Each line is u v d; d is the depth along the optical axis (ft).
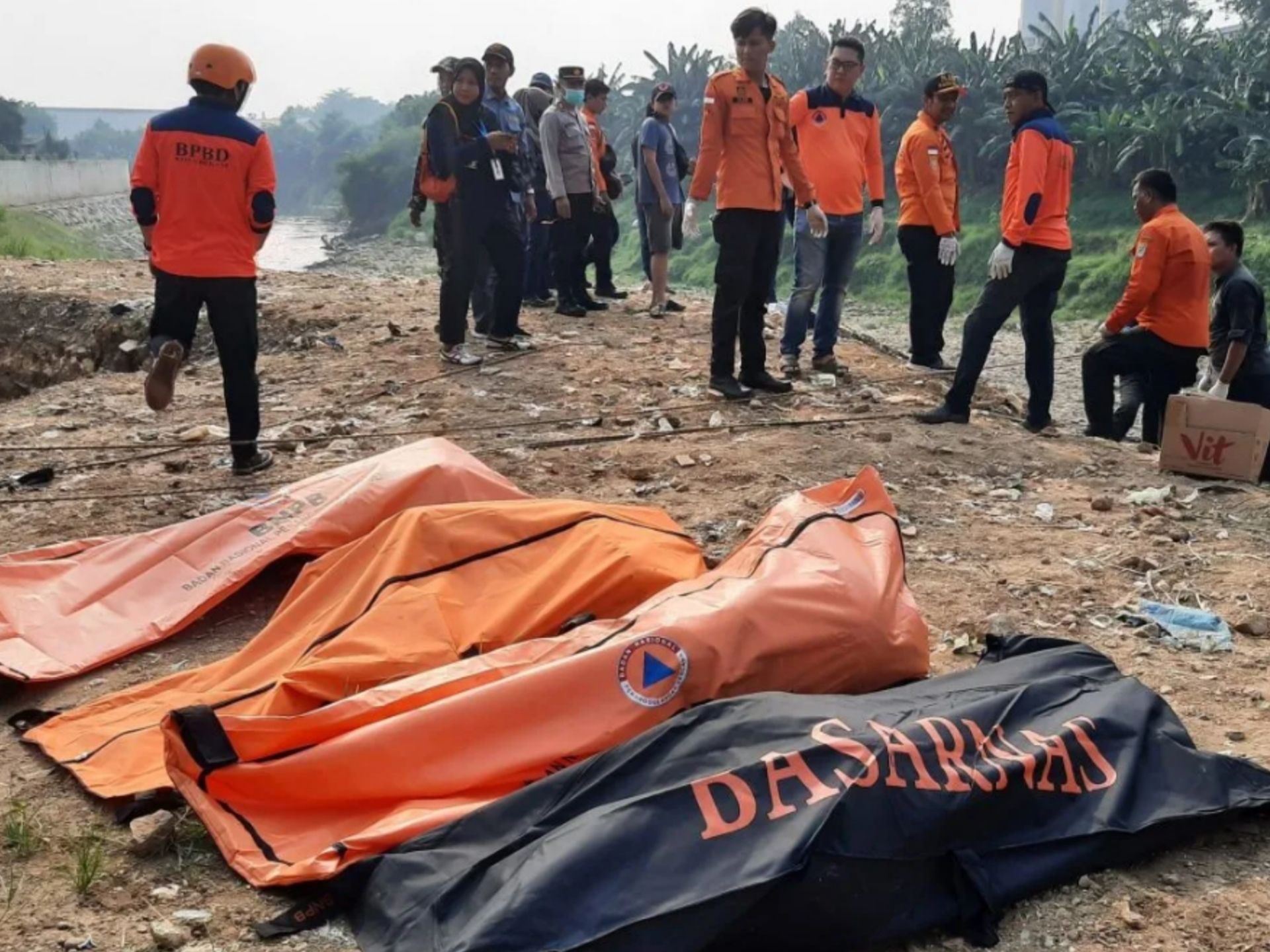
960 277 102.58
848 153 27.14
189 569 15.97
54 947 9.18
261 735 10.61
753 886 8.55
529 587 13.57
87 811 11.17
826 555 12.67
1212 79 102.68
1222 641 14.82
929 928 9.36
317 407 25.62
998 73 118.52
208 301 19.89
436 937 8.63
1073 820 10.06
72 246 136.15
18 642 14.53
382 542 14.29
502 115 29.35
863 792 9.29
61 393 28.55
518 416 24.34
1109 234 95.81
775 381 26.02
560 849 8.77
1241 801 10.57
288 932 9.30
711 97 23.44
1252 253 84.28
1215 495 20.90
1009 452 22.88
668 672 11.11
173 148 19.34
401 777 10.35
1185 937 9.41
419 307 36.73
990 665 11.93
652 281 35.01
